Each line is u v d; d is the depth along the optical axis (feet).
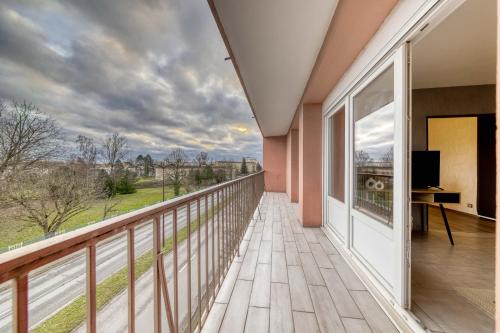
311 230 12.67
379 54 6.18
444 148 16.07
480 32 7.14
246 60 9.02
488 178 14.17
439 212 16.02
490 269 7.45
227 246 7.61
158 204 3.49
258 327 5.03
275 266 8.09
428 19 4.34
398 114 5.42
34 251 1.62
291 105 16.17
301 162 14.03
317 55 8.66
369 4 5.37
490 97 11.69
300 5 5.88
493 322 4.93
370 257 7.13
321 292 6.42
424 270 7.37
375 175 7.04
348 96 8.89
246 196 12.21
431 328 4.75
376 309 5.68
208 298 5.40
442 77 10.83
